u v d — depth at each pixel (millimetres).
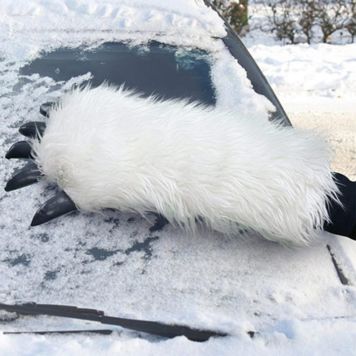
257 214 719
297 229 728
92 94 815
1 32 1132
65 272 717
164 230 760
